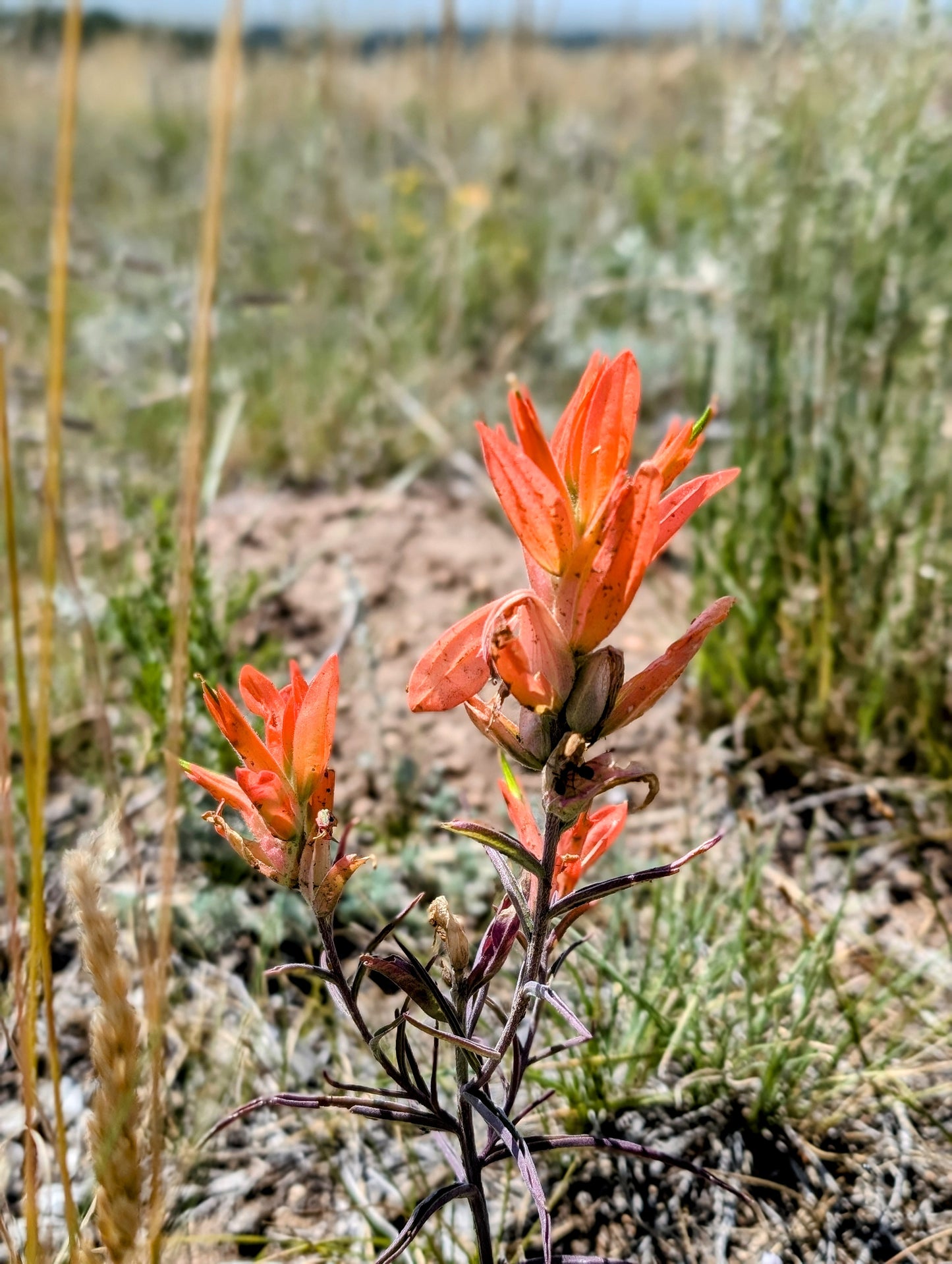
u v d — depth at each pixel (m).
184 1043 0.25
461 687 0.13
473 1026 0.17
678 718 0.39
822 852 0.33
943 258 0.40
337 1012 0.27
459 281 0.63
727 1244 0.22
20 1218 0.22
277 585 0.41
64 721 0.36
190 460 0.14
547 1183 0.23
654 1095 0.24
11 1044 0.18
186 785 0.31
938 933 0.30
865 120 0.39
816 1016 0.24
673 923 0.26
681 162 0.79
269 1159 0.24
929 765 0.34
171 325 0.50
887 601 0.37
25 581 0.40
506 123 0.83
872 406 0.37
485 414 0.57
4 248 0.69
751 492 0.39
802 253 0.39
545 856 0.15
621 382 0.13
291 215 0.76
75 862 0.14
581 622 0.13
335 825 0.15
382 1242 0.21
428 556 0.48
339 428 0.58
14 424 0.52
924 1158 0.23
